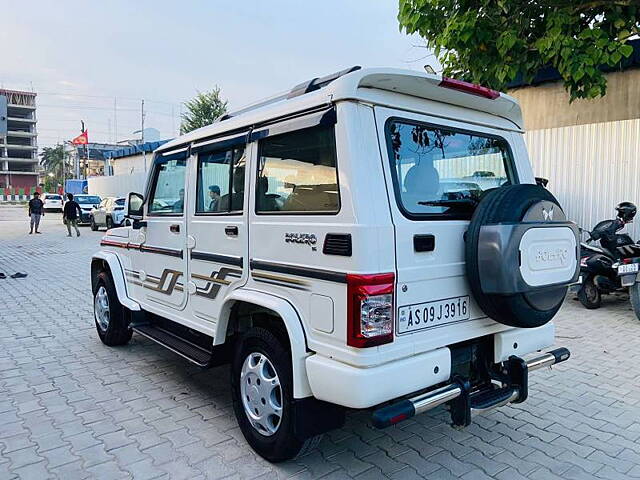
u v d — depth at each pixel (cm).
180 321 427
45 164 10150
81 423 384
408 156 296
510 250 282
